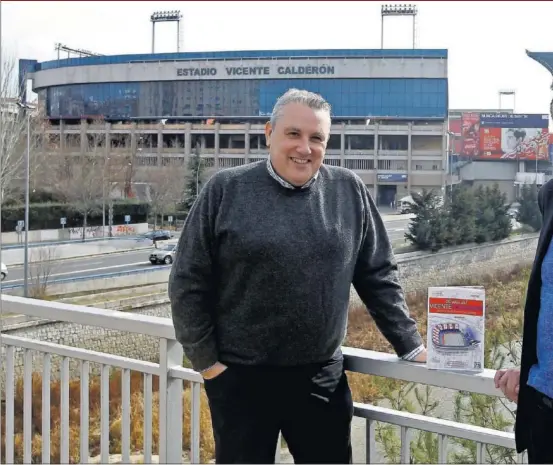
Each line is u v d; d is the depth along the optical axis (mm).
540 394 1787
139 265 23750
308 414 2055
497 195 13094
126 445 2629
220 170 2084
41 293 19062
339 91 38375
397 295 2145
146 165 37469
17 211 26391
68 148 33562
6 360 2945
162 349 2475
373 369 2123
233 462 2061
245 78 44031
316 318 1979
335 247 1982
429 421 2051
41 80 52188
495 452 3721
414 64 36062
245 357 2037
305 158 1966
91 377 9289
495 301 6750
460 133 50438
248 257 1956
